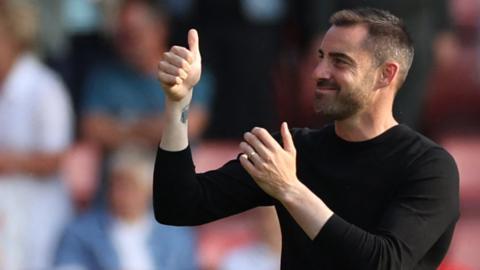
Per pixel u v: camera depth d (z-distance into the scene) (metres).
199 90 24.84
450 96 29.08
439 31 24.77
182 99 13.16
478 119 29.08
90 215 22.92
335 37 13.10
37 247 23.02
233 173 13.62
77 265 22.58
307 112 26.81
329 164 13.29
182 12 26.00
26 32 23.08
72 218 23.33
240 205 13.66
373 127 13.20
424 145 13.11
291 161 12.38
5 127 23.03
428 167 12.93
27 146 23.08
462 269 24.61
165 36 25.33
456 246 26.28
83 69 26.20
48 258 22.91
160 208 13.38
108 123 24.12
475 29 30.27
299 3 26.30
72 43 26.22
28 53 23.30
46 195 23.20
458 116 29.09
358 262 12.19
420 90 24.22
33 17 23.30
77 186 25.19
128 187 22.58
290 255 13.38
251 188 13.57
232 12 26.22
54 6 25.88
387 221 12.62
